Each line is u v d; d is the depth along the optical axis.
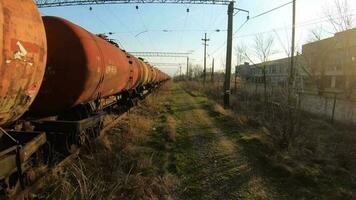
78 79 7.14
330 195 6.67
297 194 6.67
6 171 4.50
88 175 6.48
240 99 28.42
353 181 7.48
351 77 24.48
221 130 13.38
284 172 7.76
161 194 6.18
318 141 11.27
